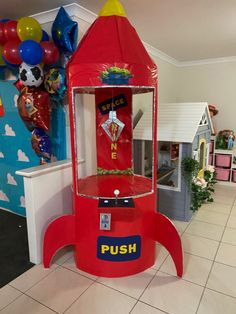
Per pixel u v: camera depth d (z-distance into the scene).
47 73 2.10
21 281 1.80
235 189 3.84
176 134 2.68
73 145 1.76
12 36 2.07
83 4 2.11
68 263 2.02
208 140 3.30
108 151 2.21
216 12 2.26
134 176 2.21
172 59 4.01
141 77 1.60
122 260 1.81
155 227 1.92
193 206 2.86
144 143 2.88
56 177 2.10
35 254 2.00
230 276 1.85
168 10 2.21
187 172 2.63
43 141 2.25
